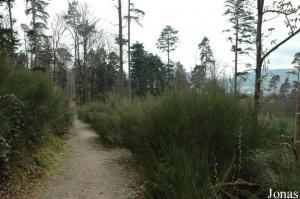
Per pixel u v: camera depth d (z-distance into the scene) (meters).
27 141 8.63
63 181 7.50
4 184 6.37
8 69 7.18
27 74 9.34
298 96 7.66
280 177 4.34
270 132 5.92
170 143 5.57
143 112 7.71
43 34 33.81
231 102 5.46
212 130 5.25
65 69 55.44
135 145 8.19
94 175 8.07
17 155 7.21
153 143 6.41
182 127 5.63
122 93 25.72
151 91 9.48
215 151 5.22
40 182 7.28
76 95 57.50
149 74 42.00
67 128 16.67
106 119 13.93
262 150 5.42
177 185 4.58
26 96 8.31
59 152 10.93
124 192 6.54
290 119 7.40
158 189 4.93
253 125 5.39
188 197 4.15
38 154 8.95
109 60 54.16
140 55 45.28
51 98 10.80
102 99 27.48
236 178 4.89
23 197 6.21
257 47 6.98
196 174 4.43
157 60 44.66
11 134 6.89
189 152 5.00
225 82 5.84
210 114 5.36
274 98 6.50
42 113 9.73
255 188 4.80
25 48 33.84
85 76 47.56
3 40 13.04
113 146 12.77
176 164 4.81
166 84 7.49
